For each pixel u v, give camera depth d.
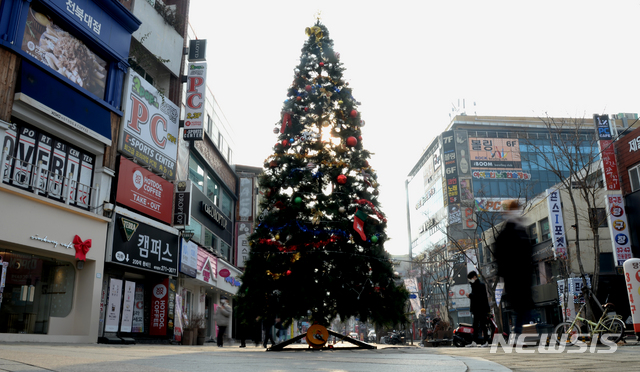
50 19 13.99
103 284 15.48
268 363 4.60
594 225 16.45
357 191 10.96
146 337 18.16
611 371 3.83
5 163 12.34
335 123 11.70
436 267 46.53
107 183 15.80
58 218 13.41
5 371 2.98
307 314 10.55
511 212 6.00
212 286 25.55
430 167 75.69
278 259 10.28
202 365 4.12
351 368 4.08
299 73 11.98
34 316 13.25
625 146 24.39
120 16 16.59
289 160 10.92
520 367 4.29
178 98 21.39
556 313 28.97
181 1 23.00
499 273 5.96
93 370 3.09
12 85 12.55
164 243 18.50
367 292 10.45
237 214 33.38
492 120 69.31
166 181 19.33
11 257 12.71
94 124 15.11
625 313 26.44
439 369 3.89
